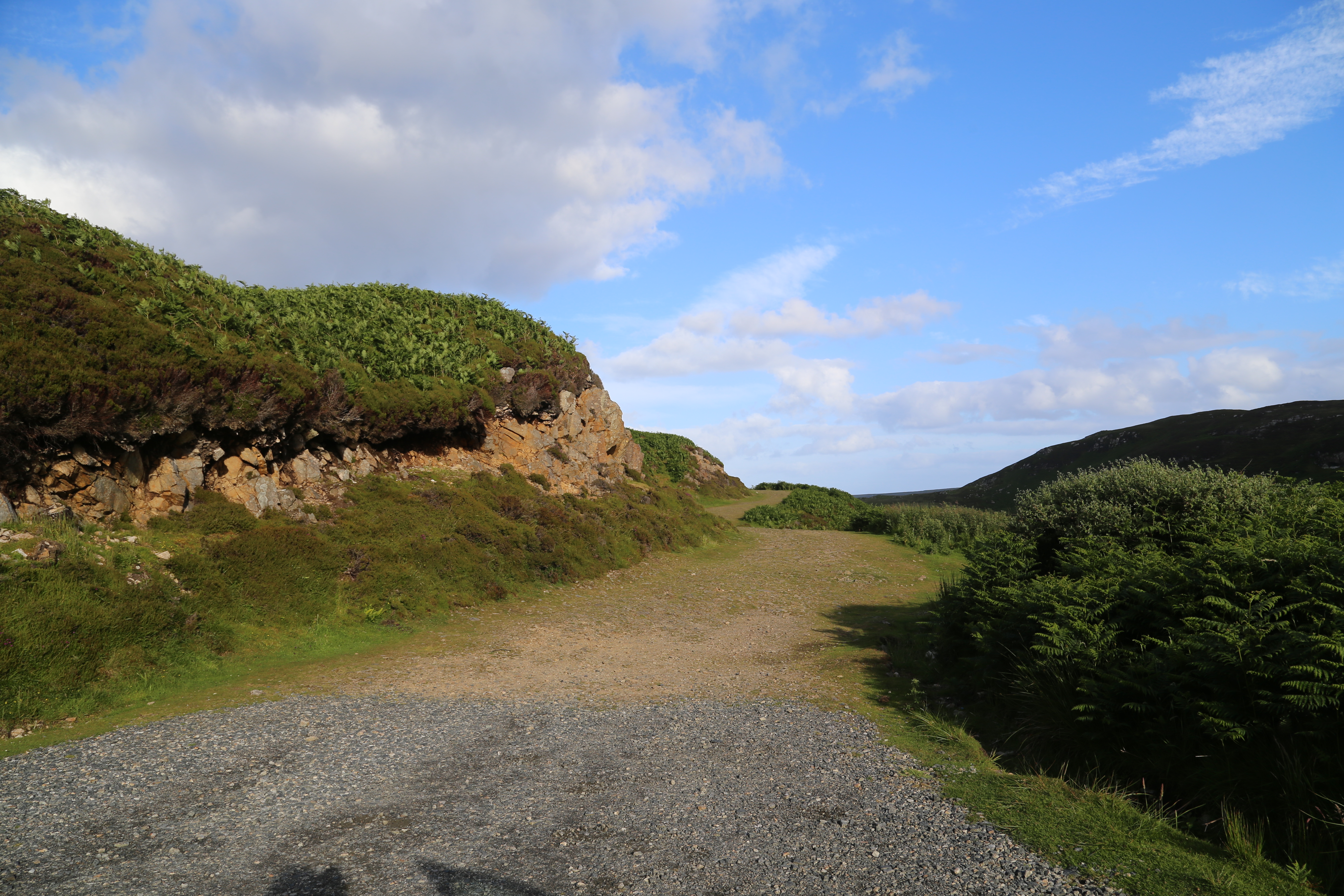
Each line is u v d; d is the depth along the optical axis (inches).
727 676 392.2
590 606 583.8
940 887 147.5
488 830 181.3
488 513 645.9
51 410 371.9
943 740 267.6
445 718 295.4
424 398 660.1
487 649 434.9
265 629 403.9
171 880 152.6
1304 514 298.4
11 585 306.0
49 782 210.4
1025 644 303.1
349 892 147.6
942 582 548.4
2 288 400.8
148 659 330.6
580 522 745.0
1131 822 179.3
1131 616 257.9
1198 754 199.0
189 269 671.8
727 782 219.5
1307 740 180.2
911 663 399.9
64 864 158.7
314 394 550.6
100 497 403.9
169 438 458.9
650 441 1691.7
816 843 171.5
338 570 474.3
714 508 1434.5
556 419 888.3
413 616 481.4
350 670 372.8
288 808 195.6
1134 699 225.1
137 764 228.8
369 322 773.9
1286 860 158.2
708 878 153.7
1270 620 212.5
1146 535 360.8
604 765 236.8
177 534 429.4
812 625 558.3
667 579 719.7
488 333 887.7
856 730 282.8
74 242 548.4
